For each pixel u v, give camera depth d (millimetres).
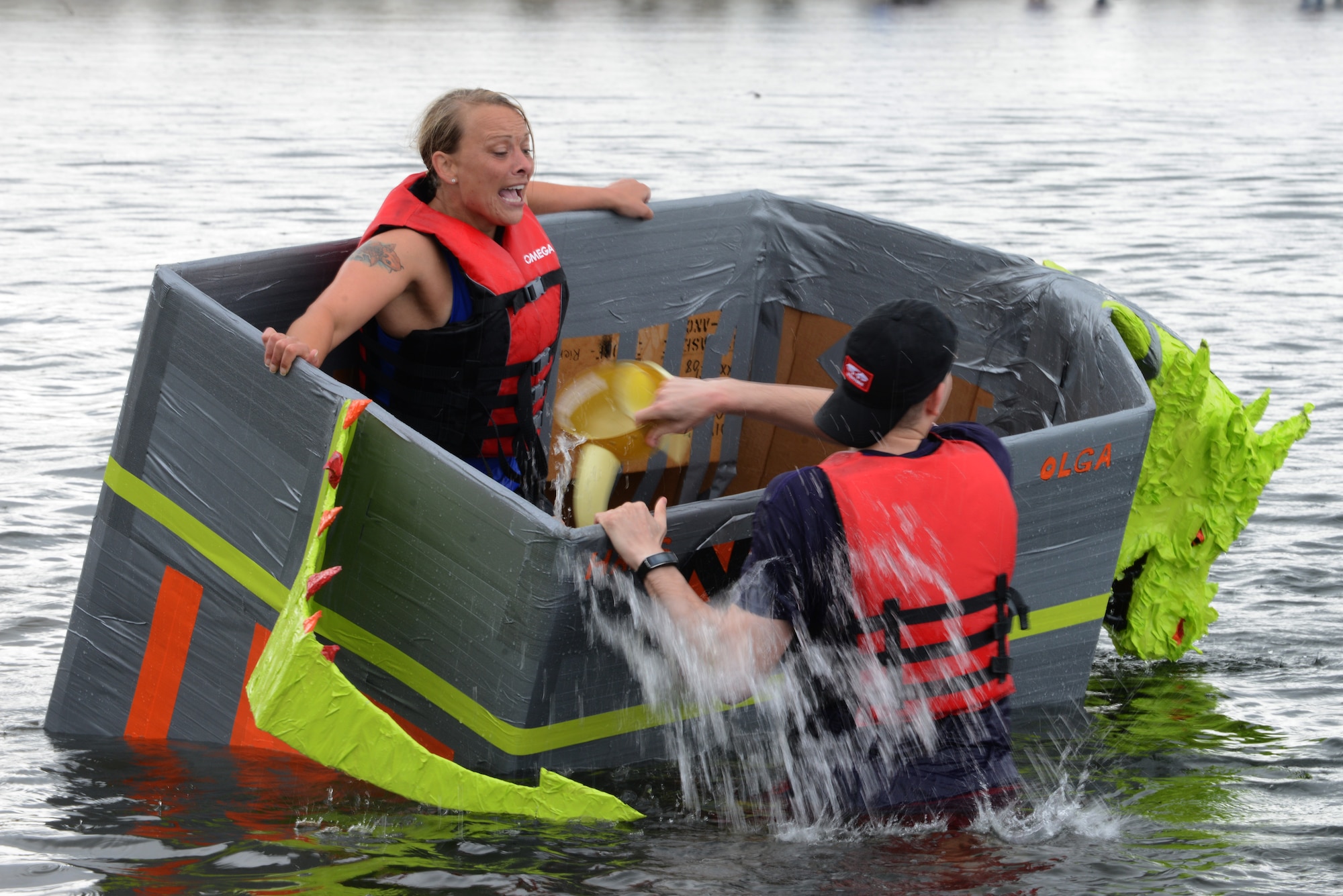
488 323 10734
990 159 49812
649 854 8031
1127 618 12023
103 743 10070
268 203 38938
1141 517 11961
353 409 8789
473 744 9133
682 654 8719
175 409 9727
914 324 8156
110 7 147500
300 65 85125
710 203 14727
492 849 8109
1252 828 8508
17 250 32188
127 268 30438
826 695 8406
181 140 52156
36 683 11328
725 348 15172
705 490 15594
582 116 61094
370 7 162625
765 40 121250
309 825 8484
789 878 7695
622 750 9453
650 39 118312
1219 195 41594
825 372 15016
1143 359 12016
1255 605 13398
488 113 10531
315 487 9047
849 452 8367
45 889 7625
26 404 20094
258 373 9273
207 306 9477
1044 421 12758
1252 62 98312
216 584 9711
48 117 57875
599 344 14266
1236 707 10984
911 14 172875
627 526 8664
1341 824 8578
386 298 10180
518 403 11195
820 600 8078
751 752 9750
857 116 63188
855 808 8391
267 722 8141
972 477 8359
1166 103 70125
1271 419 19625
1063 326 12555
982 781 8461
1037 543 10469
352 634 9391
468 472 8641
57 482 16688
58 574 13828
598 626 8859
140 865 7938
